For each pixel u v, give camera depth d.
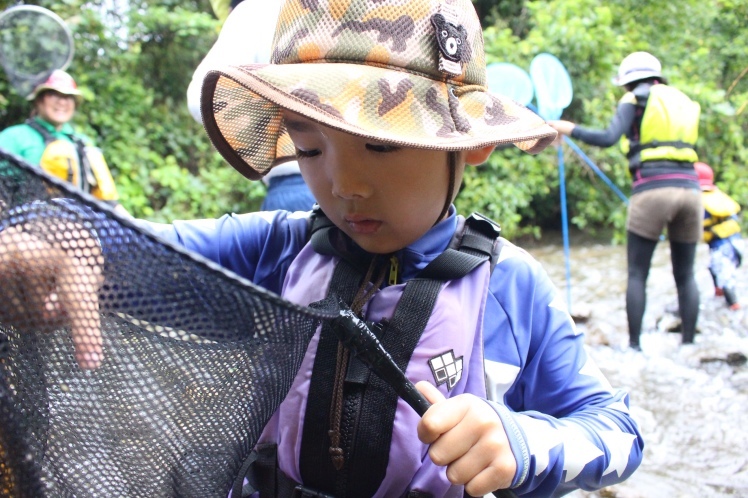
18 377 0.65
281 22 0.97
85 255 0.61
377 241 0.90
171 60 7.67
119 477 0.68
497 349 0.96
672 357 4.04
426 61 0.88
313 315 0.67
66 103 3.65
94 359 0.64
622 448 0.92
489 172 7.88
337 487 0.89
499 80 3.88
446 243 0.98
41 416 0.66
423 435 0.76
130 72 7.44
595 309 5.25
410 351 0.89
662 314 4.93
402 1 0.88
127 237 0.61
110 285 0.62
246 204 7.10
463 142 0.82
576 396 0.99
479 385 0.91
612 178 8.52
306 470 0.90
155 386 0.65
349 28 0.88
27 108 6.34
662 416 3.22
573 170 8.48
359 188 0.84
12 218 0.61
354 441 0.88
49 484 0.67
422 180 0.86
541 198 8.59
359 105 0.83
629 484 2.58
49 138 3.57
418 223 0.90
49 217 0.61
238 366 0.67
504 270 0.99
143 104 7.14
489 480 0.77
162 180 6.66
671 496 2.49
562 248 8.32
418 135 0.83
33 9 3.61
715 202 5.15
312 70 0.86
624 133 4.25
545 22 8.35
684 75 9.60
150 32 7.49
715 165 9.36
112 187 3.73
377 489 0.88
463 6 0.95
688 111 4.08
